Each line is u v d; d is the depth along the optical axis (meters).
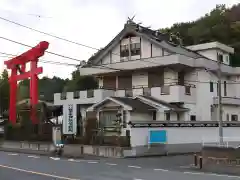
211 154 18.12
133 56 33.69
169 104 29.67
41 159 21.39
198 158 18.89
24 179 12.51
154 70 32.59
